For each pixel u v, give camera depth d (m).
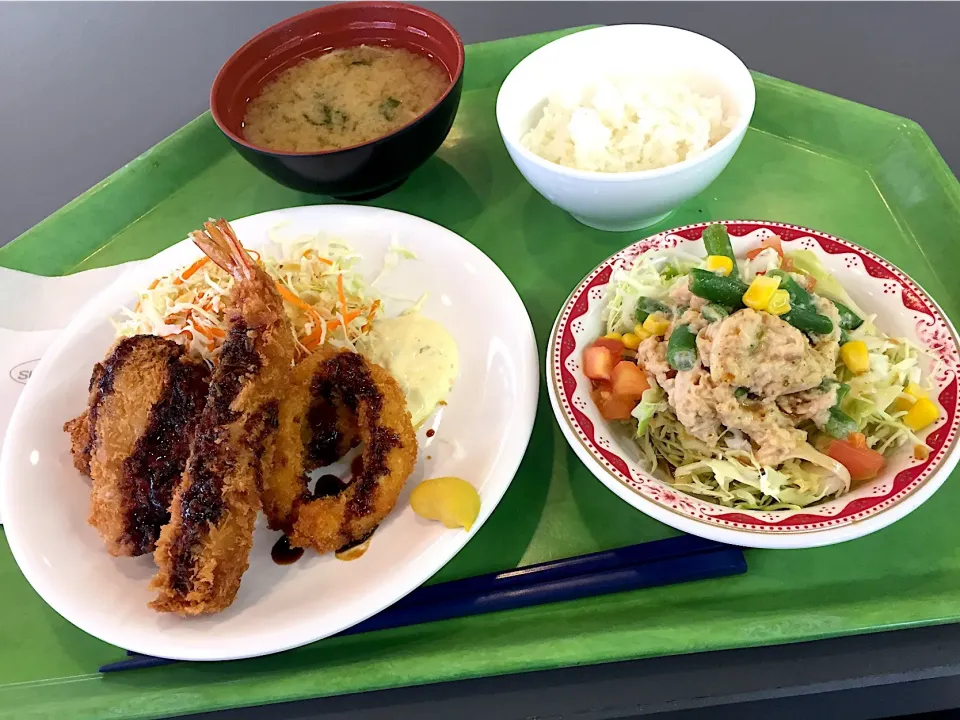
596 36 0.36
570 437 0.26
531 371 0.30
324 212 0.37
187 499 0.27
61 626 0.28
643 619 0.26
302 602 0.26
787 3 0.51
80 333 0.34
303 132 0.38
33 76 0.55
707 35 0.50
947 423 0.25
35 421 0.31
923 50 0.47
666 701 0.25
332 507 0.28
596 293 0.30
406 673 0.25
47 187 0.47
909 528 0.27
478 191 0.40
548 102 0.37
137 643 0.25
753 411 0.25
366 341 0.33
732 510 0.24
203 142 0.43
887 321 0.28
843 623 0.24
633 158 0.35
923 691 0.26
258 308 0.29
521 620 0.26
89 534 0.29
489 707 0.25
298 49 0.41
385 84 0.40
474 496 0.27
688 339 0.26
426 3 0.56
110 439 0.29
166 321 0.34
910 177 0.36
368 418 0.29
